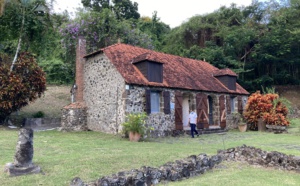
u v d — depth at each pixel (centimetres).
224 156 889
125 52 1741
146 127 1400
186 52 3341
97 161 759
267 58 3034
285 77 3262
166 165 708
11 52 2347
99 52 1670
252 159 880
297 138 1490
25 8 1834
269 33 3116
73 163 738
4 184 584
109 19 2573
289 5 3388
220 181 667
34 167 668
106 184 545
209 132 1880
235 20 3534
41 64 3023
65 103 2498
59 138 1283
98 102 1658
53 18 2073
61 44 2536
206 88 1912
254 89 3225
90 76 1758
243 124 2027
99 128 1631
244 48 3281
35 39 2009
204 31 3544
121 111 1457
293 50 3153
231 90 2202
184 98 1973
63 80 3166
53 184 589
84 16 2512
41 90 1714
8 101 1547
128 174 602
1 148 955
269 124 1991
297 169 804
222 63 3147
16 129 1620
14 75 1571
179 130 1691
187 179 705
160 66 1634
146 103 1515
